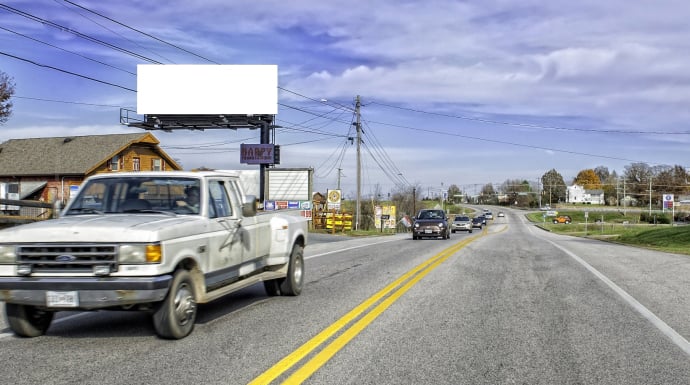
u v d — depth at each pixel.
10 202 18.52
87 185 7.91
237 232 8.25
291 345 6.65
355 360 6.07
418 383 5.35
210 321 7.99
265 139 43.47
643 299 10.03
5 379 5.36
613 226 78.94
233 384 5.24
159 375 5.50
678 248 23.11
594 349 6.61
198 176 7.83
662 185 143.25
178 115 43.31
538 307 9.14
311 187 43.50
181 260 6.75
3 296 6.30
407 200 92.88
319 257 17.95
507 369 5.81
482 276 12.95
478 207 182.88
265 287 10.05
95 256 6.26
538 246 23.97
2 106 40.59
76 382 5.28
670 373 5.73
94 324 7.77
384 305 9.20
